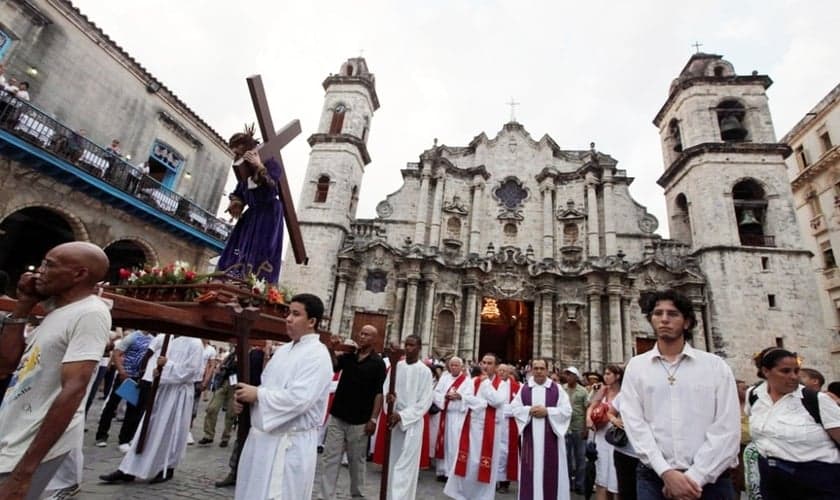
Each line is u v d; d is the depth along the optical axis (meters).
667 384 3.57
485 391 8.53
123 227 19.27
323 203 28.95
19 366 3.03
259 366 9.88
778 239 25.69
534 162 33.25
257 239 6.25
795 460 4.38
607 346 25.52
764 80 29.47
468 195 31.98
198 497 6.34
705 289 25.72
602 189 30.73
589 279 26.84
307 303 4.29
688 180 28.81
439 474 9.81
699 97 29.80
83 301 3.08
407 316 26.06
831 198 31.03
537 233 30.88
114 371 12.45
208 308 4.67
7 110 14.63
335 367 6.91
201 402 19.08
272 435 3.84
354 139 30.53
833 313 30.34
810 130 33.53
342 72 34.38
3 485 2.45
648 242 28.97
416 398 7.11
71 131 16.62
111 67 20.08
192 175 24.55
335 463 6.49
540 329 26.75
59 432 2.64
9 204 15.17
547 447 7.50
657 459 3.31
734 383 3.44
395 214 31.30
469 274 27.59
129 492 6.20
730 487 3.36
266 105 6.34
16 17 16.47
